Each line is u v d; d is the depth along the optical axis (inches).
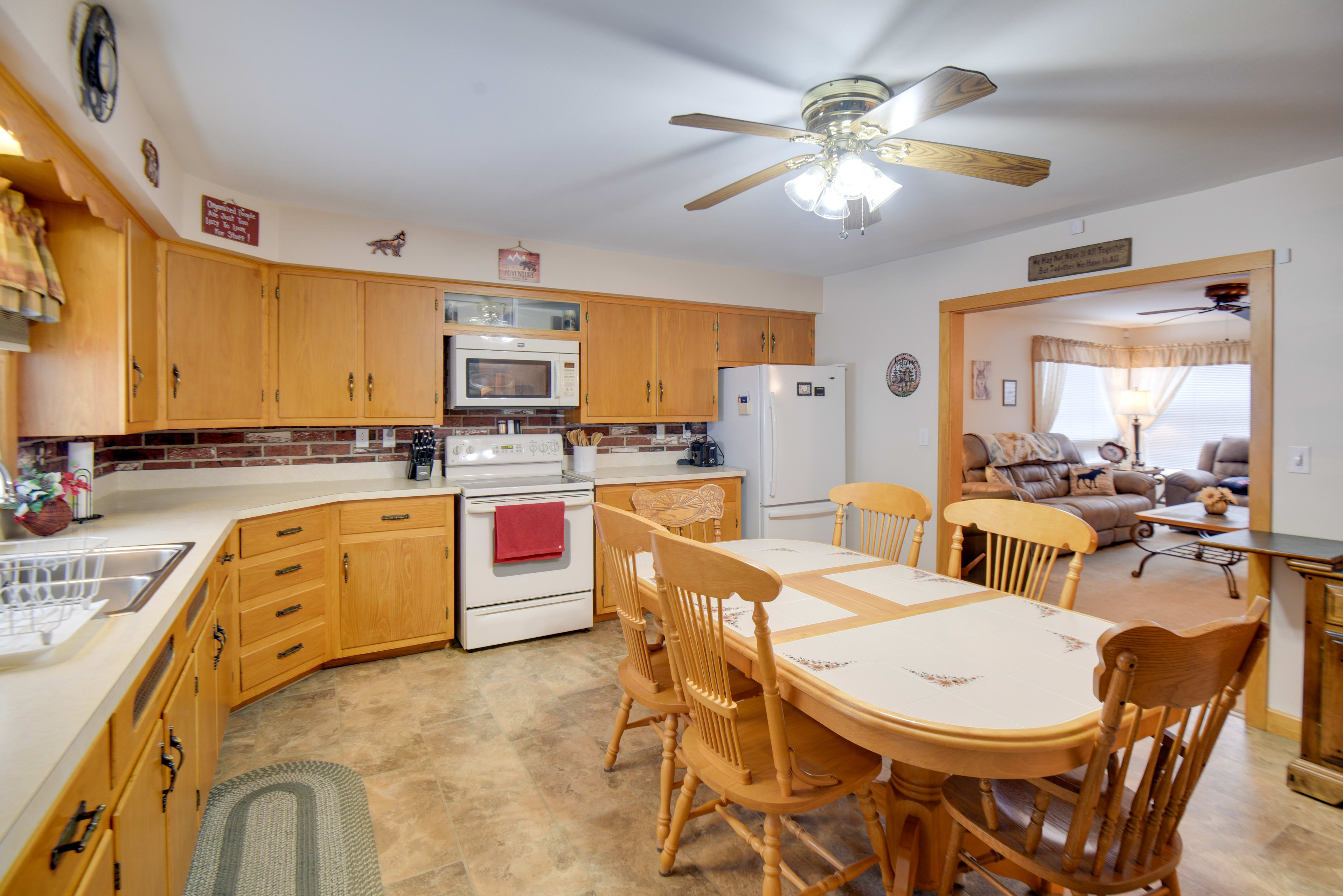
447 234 130.8
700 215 121.6
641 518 67.6
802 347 182.2
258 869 66.4
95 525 82.7
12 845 23.9
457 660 122.4
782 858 64.1
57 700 34.6
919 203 113.9
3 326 70.3
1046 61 68.0
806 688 49.6
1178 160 94.3
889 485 97.3
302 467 130.6
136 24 61.4
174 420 98.6
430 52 66.4
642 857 69.7
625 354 155.6
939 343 149.6
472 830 73.7
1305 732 83.4
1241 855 70.8
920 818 62.8
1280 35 63.2
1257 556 98.7
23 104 53.7
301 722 97.7
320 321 122.0
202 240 101.3
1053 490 241.0
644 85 73.2
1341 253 92.8
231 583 91.3
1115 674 40.2
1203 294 220.5
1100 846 44.5
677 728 73.2
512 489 126.9
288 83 72.6
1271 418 99.6
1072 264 124.0
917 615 65.4
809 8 59.0
